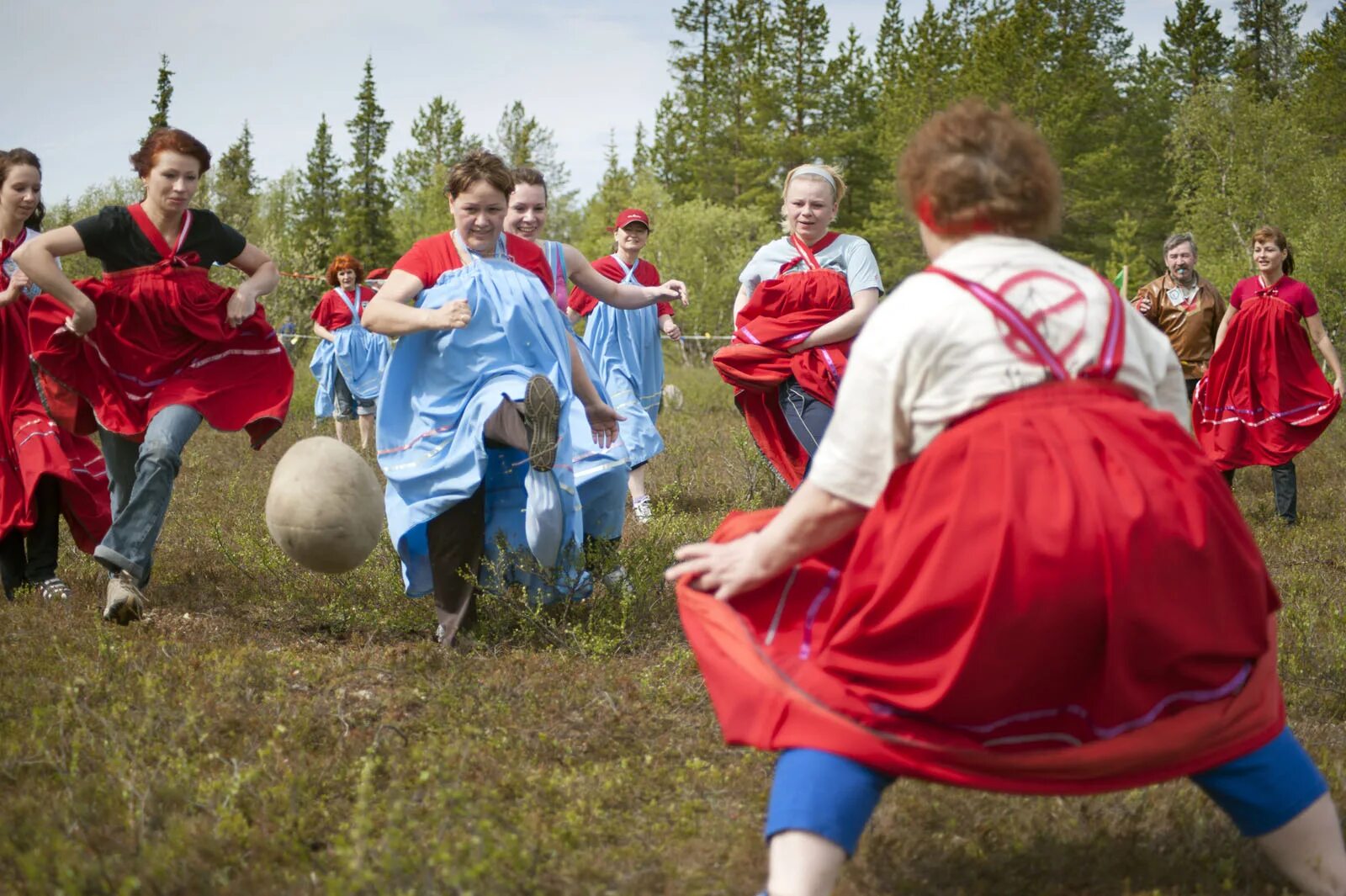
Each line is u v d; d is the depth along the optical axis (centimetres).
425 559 551
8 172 616
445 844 318
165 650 501
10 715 428
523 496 546
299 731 421
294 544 482
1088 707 270
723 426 1435
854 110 5694
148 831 343
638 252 992
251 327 578
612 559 573
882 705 272
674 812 366
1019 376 267
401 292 530
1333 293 2189
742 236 4366
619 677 488
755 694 282
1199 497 265
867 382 272
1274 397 895
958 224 284
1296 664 501
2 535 596
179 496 893
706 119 6247
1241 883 329
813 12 5678
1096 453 263
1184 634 264
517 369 525
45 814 346
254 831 341
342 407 1491
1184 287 1009
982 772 271
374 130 7325
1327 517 911
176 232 567
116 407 562
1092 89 4641
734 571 292
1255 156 4200
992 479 260
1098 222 4541
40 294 620
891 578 264
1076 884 329
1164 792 373
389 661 505
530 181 702
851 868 330
